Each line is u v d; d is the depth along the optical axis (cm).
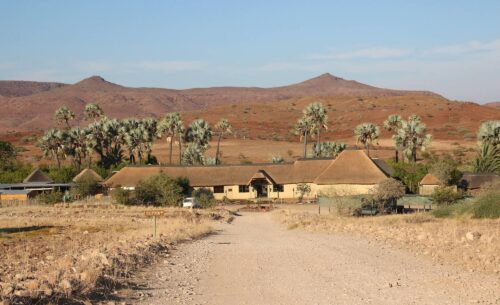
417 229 3294
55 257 2594
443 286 1675
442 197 5728
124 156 12631
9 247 3192
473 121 18350
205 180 8419
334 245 2862
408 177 7500
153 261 2303
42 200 7469
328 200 6519
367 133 10244
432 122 18675
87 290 1523
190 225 4328
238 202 8081
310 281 1820
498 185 5122
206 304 1498
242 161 13012
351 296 1559
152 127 10969
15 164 10794
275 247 2912
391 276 1862
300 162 8500
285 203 7844
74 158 10981
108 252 2291
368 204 5453
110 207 6794
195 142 10806
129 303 1492
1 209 6656
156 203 7194
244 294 1631
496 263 2042
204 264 2272
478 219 4097
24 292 1389
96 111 13800
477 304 1436
